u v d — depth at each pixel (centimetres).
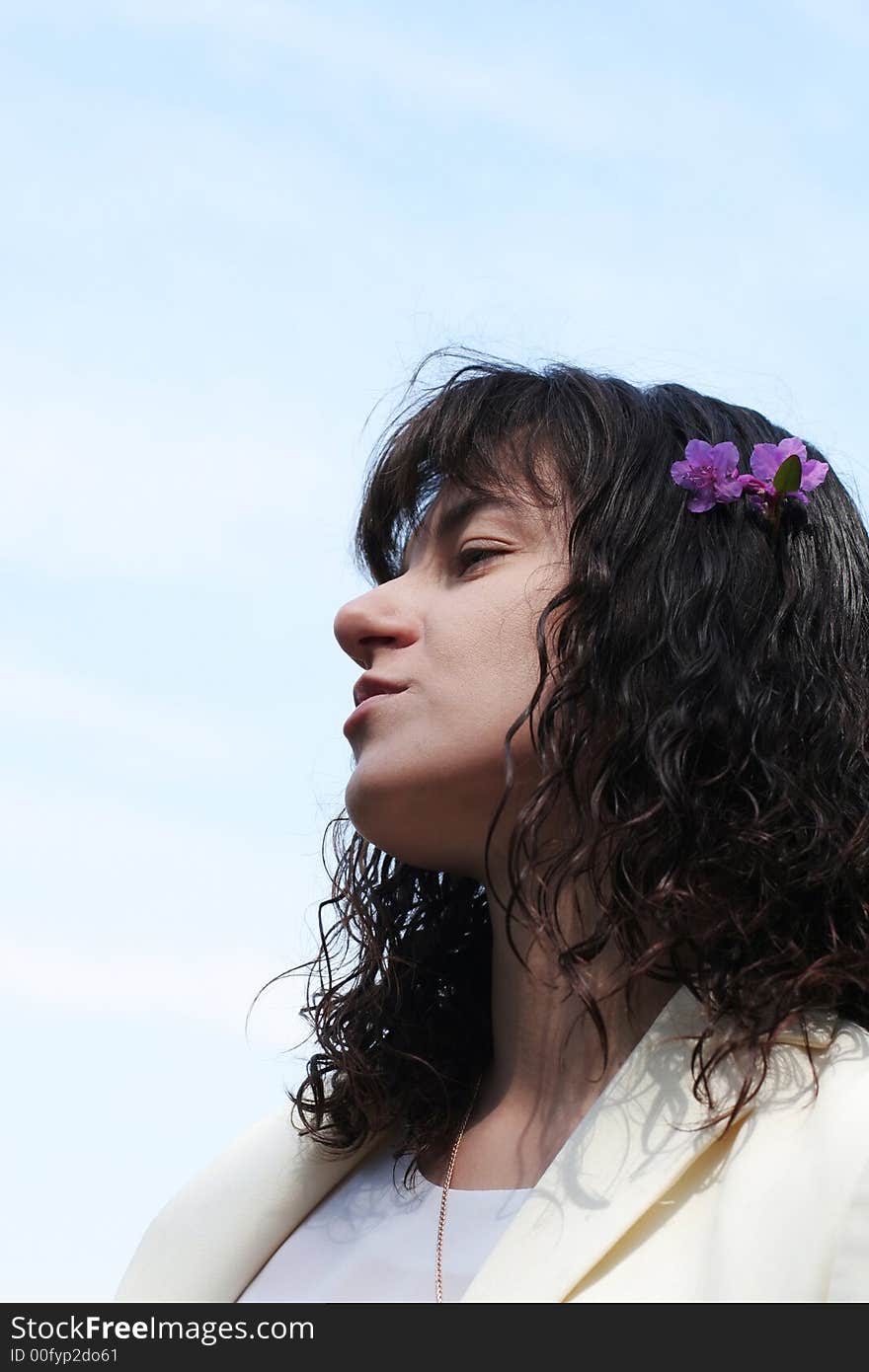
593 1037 157
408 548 184
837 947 152
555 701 159
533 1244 137
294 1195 173
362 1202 168
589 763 160
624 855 155
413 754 161
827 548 177
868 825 160
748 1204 132
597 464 171
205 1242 172
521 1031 163
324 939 196
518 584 165
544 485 171
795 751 164
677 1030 149
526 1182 156
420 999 187
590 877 159
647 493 172
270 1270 168
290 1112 183
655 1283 133
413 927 192
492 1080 172
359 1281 156
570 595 163
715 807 159
